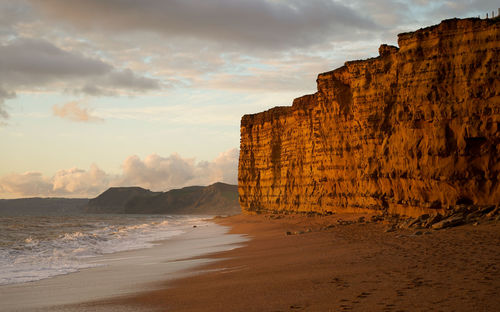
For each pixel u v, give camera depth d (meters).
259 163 74.69
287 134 63.81
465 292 9.23
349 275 12.47
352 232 25.92
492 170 24.31
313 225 36.50
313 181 53.78
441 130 25.77
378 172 31.22
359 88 33.62
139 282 16.09
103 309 11.42
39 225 74.56
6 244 33.91
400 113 28.73
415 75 27.47
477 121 24.48
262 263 17.80
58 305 12.57
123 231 54.22
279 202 65.06
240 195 78.88
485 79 24.23
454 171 25.31
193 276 16.42
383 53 32.03
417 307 8.42
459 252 14.48
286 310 9.21
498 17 25.30
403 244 17.86
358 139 35.69
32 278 18.69
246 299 10.77
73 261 24.48
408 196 28.50
